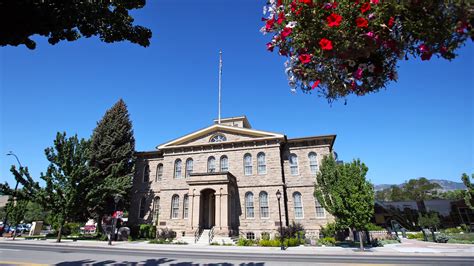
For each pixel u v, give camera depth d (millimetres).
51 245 24547
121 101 41656
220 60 40594
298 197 31406
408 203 48594
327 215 29672
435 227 38469
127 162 37688
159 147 36844
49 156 29906
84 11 4773
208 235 27781
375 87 3422
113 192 32250
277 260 14930
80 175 30125
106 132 38625
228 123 44188
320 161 32062
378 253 18859
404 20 2854
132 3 5301
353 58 3113
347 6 2906
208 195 33000
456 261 14688
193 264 13156
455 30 2617
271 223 29906
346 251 20188
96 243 27062
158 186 37188
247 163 33406
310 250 20906
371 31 2887
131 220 36500
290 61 3602
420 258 16188
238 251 20344
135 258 15586
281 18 3402
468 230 38750
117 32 5402
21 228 53188
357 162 22500
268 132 33281
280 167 31875
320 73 3449
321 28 3016
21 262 13734
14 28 4117
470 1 2445
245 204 31500
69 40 5227
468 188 26234
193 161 35344
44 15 4211
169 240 28797
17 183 30531
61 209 29516
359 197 20891
